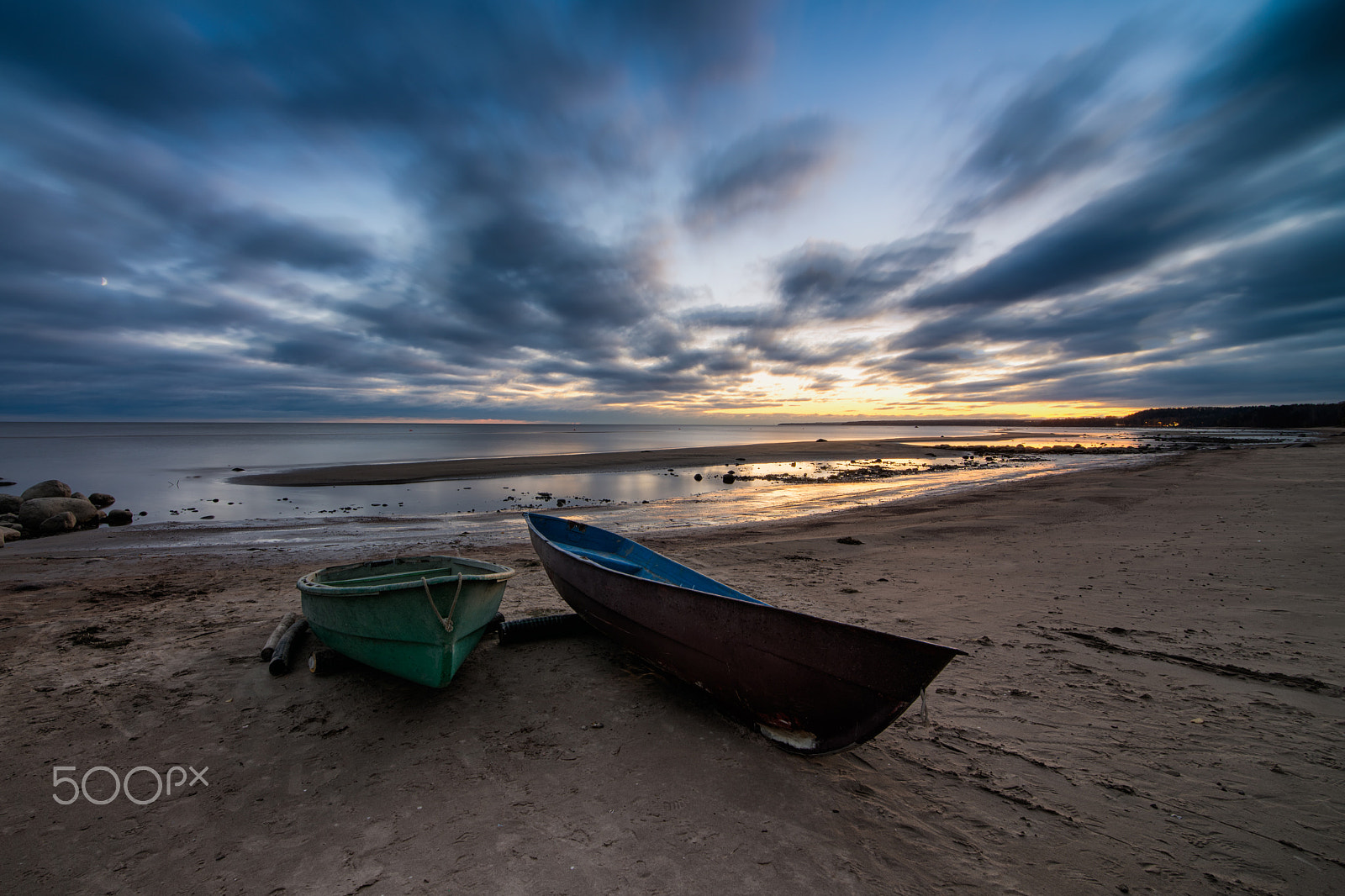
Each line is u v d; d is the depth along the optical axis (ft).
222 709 14.53
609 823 10.25
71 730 13.46
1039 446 174.60
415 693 15.47
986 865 9.24
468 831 10.00
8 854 9.39
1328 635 18.49
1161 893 8.62
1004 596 24.43
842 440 245.86
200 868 9.14
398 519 50.21
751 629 12.19
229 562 33.63
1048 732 13.24
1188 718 13.70
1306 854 9.35
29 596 25.85
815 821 10.33
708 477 89.25
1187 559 29.58
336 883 8.79
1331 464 80.59
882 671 10.44
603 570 16.37
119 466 100.27
